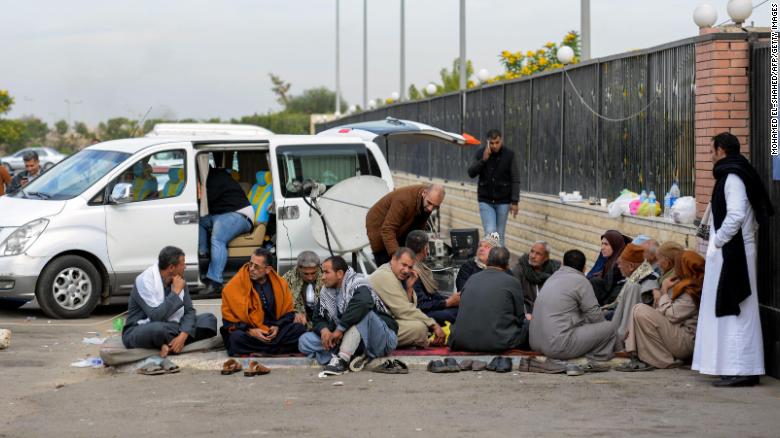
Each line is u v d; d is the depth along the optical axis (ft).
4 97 176.55
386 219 37.86
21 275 39.52
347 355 31.01
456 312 35.01
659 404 26.78
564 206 49.70
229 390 28.84
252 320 32.17
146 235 41.78
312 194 41.68
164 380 30.22
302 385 29.43
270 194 44.88
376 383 29.63
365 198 41.47
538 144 56.08
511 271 36.22
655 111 41.22
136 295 32.01
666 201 39.47
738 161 28.89
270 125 207.41
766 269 30.25
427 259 40.96
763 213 28.89
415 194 37.63
